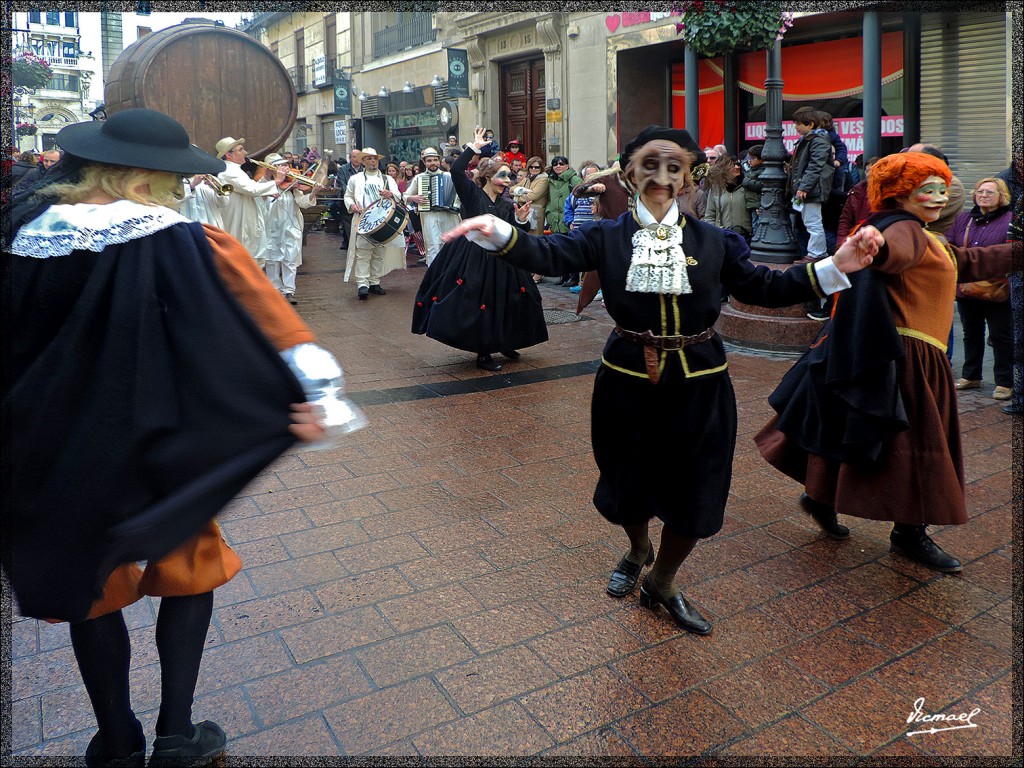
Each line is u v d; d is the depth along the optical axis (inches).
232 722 99.5
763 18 273.4
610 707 103.0
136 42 278.4
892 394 127.0
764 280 114.6
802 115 320.8
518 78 697.6
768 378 256.4
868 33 403.5
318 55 1013.2
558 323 344.2
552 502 164.4
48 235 78.0
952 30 412.8
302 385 81.8
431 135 807.1
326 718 100.5
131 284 77.6
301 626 120.1
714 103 552.4
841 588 132.3
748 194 346.6
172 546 75.8
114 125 82.9
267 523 154.6
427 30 788.0
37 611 75.7
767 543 147.9
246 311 81.7
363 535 149.7
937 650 115.3
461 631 119.4
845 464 135.0
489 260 261.3
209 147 298.0
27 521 74.7
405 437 203.8
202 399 78.0
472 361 281.9
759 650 115.4
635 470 119.4
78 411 75.7
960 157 418.0
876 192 130.3
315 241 711.1
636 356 115.5
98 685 83.7
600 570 137.4
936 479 130.1
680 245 113.2
